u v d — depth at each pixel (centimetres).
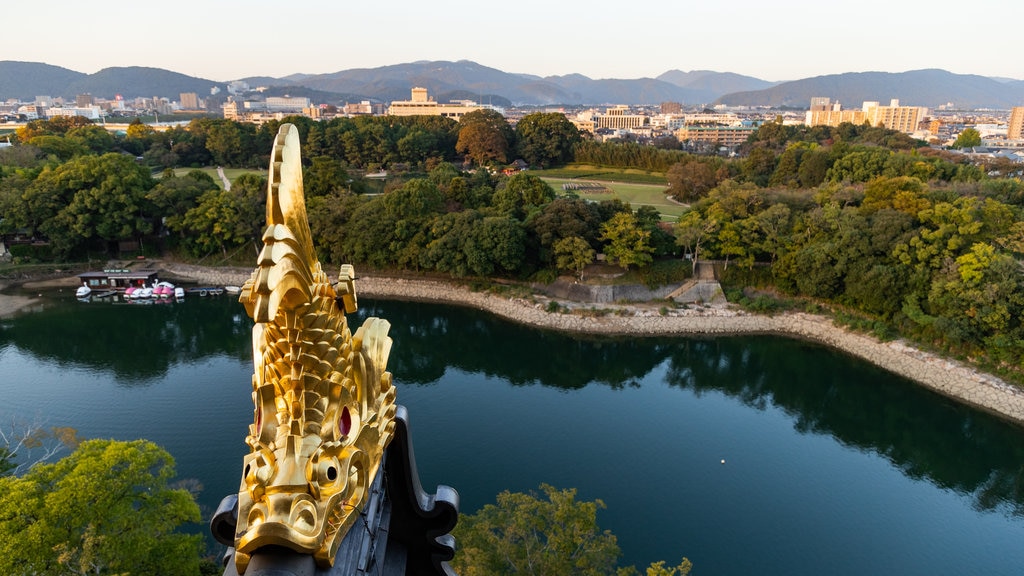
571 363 5566
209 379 4906
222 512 884
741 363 5612
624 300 6562
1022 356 4816
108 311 6619
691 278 6750
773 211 6550
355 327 6253
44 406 4403
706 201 7169
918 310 5409
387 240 7288
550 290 6856
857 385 5178
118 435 4000
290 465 675
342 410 765
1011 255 5184
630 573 2219
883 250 5797
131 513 1930
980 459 4141
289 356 710
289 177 693
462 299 7088
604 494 3566
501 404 4694
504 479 3675
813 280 6084
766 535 3256
